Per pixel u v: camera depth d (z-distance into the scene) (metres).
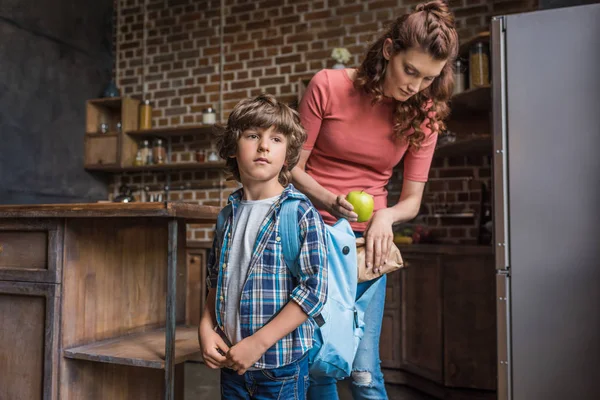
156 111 4.51
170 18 4.54
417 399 2.83
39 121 3.99
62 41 4.22
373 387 1.41
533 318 1.76
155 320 1.99
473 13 3.50
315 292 1.08
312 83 1.41
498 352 1.80
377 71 1.31
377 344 1.43
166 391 1.49
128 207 1.50
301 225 1.13
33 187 3.93
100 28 4.62
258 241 1.14
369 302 1.40
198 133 4.30
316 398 1.38
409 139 1.40
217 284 1.20
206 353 1.15
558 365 1.73
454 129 3.46
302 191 1.40
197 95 4.38
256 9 4.23
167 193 4.38
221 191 4.22
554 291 1.75
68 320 1.66
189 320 3.67
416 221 3.54
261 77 4.17
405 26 1.23
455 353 2.76
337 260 1.24
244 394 1.17
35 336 1.69
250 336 1.08
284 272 1.13
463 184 3.47
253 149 1.14
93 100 4.42
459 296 2.77
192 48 4.44
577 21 1.78
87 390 1.71
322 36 4.00
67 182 4.23
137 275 1.92
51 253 1.65
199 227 4.26
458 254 2.77
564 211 1.75
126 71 4.67
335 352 1.20
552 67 1.79
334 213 1.35
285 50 4.11
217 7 4.37
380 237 1.31
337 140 1.41
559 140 1.77
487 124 3.38
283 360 1.12
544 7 2.57
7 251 1.75
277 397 1.14
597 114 1.74
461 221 3.46
